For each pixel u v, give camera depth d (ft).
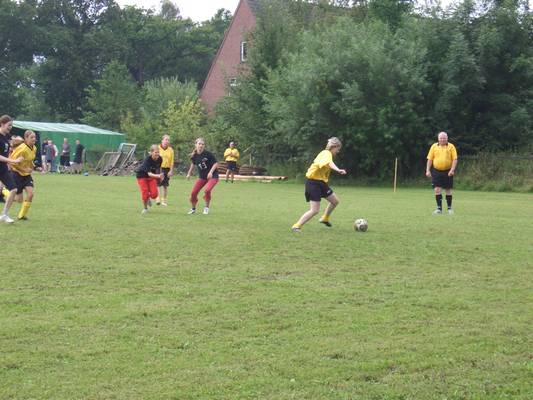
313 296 24.43
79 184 93.66
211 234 39.34
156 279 26.84
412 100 114.42
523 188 101.40
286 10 145.69
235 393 15.49
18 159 39.52
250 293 24.77
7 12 241.55
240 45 189.37
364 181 117.19
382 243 37.17
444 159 56.03
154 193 51.62
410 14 127.34
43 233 38.17
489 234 42.04
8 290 24.47
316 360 17.66
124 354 17.89
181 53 284.00
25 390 15.49
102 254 31.94
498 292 25.58
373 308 22.91
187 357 17.74
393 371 17.10
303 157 123.03
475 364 17.63
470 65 113.39
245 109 139.23
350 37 118.01
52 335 19.35
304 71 114.73
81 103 256.93
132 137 164.45
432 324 21.11
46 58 262.06
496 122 117.50
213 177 51.47
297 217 50.08
